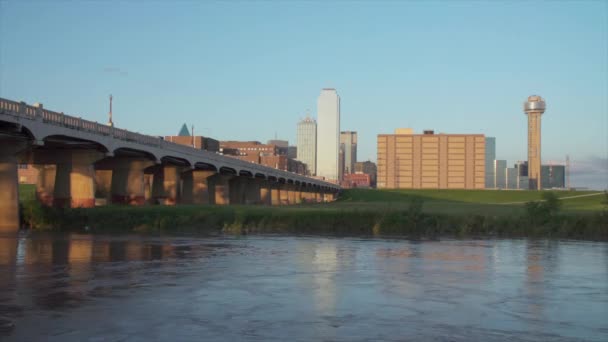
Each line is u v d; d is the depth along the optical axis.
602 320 20.61
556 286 27.56
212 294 24.33
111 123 67.81
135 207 69.06
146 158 79.94
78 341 17.08
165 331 18.30
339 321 19.92
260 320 19.89
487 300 23.89
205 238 51.38
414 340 17.73
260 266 33.12
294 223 63.03
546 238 55.59
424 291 25.72
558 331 19.09
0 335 17.59
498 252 42.34
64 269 30.97
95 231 58.34
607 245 48.44
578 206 155.75
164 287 25.80
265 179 146.62
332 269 32.28
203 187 105.56
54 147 67.25
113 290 24.91
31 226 61.81
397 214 61.72
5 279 27.56
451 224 60.50
